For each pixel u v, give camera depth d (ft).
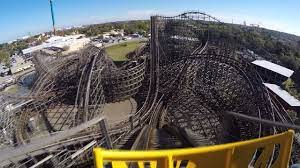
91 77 208.74
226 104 208.64
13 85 359.25
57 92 244.22
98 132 146.61
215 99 221.46
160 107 212.23
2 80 384.27
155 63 255.09
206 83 249.14
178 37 344.69
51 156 118.11
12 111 199.31
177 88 234.58
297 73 368.68
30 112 215.31
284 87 315.37
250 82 196.24
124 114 232.12
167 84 244.22
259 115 161.58
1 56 515.09
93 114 188.65
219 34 362.74
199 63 249.14
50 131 195.00
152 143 142.61
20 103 215.51
